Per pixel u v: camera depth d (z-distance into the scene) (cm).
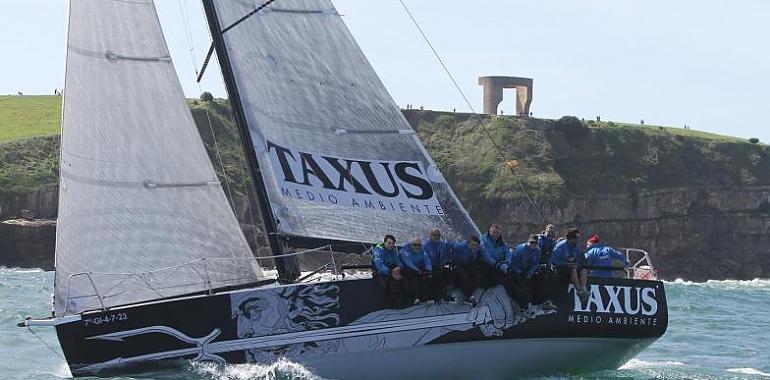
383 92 2833
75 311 2539
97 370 2492
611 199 16625
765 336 4481
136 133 2670
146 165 2669
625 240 16612
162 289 2638
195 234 2694
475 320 2598
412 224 2806
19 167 13862
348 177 2784
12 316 4481
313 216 2750
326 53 2811
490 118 17938
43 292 6353
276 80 2769
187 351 2491
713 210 17275
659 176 17238
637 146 17788
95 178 2617
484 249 2584
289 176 2747
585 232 16325
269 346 2503
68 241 2573
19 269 12056
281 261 2738
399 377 2594
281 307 2512
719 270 16762
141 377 2494
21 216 13088
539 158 17000
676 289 9750
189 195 2702
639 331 2753
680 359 3562
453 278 2584
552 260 2678
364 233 2773
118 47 2681
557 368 2745
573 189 16550
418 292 2552
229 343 2494
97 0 2662
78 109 2617
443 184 2844
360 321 2536
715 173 17638
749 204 17500
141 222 2644
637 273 2920
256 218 12325
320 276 2727
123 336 2486
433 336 2572
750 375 3142
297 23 2798
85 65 2636
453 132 17838
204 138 13550
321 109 2791
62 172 2584
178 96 2725
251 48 2764
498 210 15962
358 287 2541
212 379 2483
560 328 2670
